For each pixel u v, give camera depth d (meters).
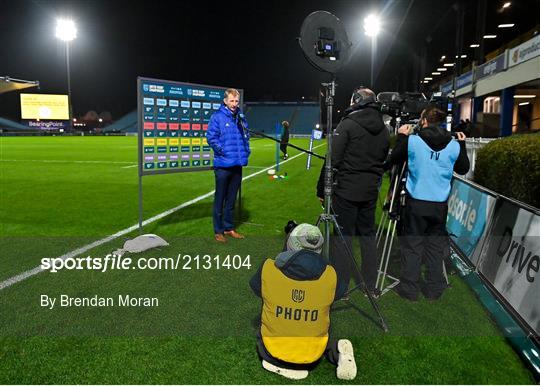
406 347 2.96
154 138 5.27
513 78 16.02
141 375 2.62
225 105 5.17
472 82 21.72
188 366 2.71
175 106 5.41
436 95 5.41
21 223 6.29
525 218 3.37
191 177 11.40
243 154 5.31
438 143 3.58
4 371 2.64
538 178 4.01
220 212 5.34
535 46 14.01
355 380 2.60
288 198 8.48
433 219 3.67
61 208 7.39
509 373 2.66
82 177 11.34
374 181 3.71
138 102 5.05
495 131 19.03
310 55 3.39
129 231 5.85
